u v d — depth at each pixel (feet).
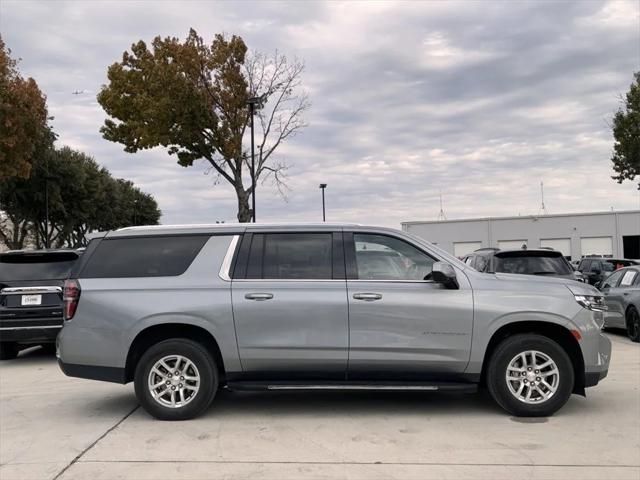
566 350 20.01
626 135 86.17
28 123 83.87
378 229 20.35
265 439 17.57
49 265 32.58
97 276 20.08
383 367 19.31
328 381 19.67
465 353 19.20
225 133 85.51
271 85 92.58
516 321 19.25
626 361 29.78
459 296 19.33
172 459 15.92
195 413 19.60
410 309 19.20
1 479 14.66
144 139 83.87
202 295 19.52
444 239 149.89
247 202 89.04
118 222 176.86
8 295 31.42
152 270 20.07
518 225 146.00
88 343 19.60
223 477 14.57
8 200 129.29
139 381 19.56
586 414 19.88
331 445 16.94
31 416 20.75
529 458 15.70
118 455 16.31
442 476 14.49
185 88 80.43
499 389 19.29
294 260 19.99
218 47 85.35
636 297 36.42
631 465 15.15
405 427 18.66
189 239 20.48
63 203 137.28
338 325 19.24
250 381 19.72
